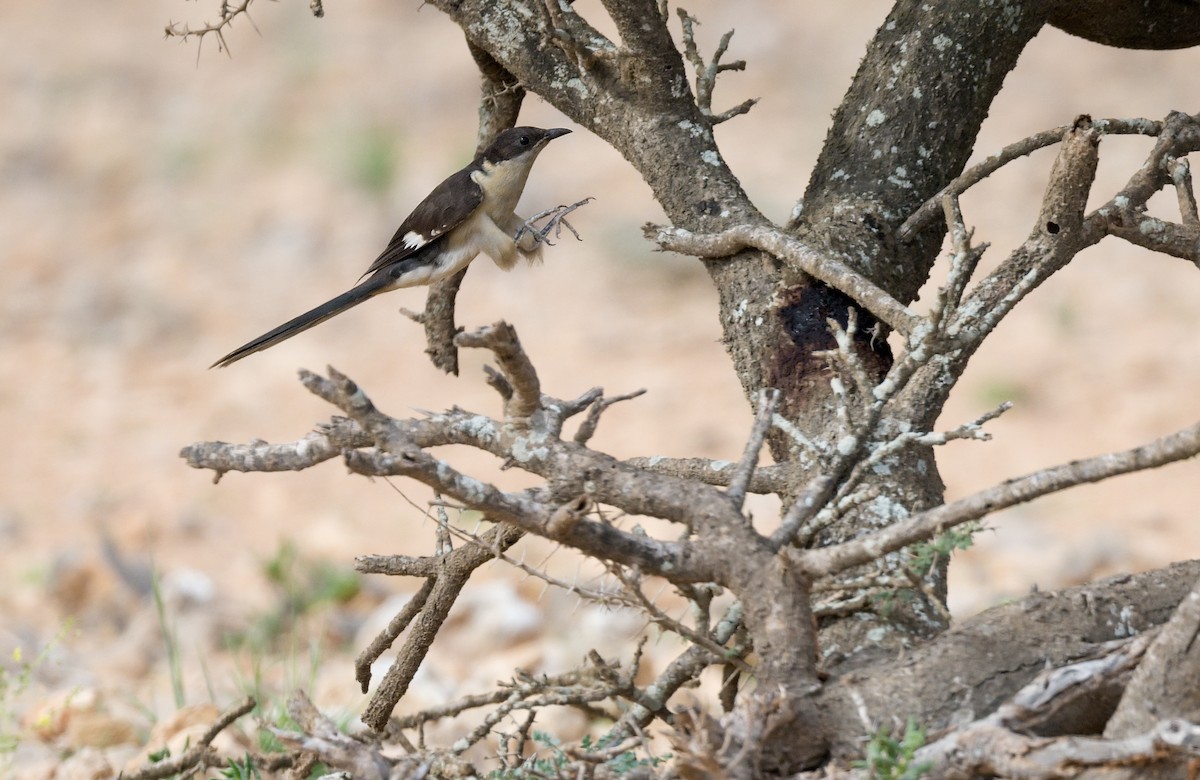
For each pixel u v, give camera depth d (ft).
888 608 17.21
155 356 69.56
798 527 17.07
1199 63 86.07
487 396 62.59
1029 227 70.90
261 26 108.17
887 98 23.35
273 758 22.93
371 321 71.61
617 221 77.82
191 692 34.65
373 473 15.47
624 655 34.91
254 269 77.71
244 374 66.64
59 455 59.36
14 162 91.15
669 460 20.66
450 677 35.37
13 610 42.47
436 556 21.13
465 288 74.64
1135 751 13.98
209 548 49.21
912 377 20.06
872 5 98.53
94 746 29.71
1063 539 44.78
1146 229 19.66
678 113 23.27
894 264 22.40
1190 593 14.55
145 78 102.12
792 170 80.23
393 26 105.81
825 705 15.74
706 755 14.56
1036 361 61.36
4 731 29.89
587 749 17.88
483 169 28.07
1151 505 47.93
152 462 58.18
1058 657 15.72
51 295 76.18
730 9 100.07
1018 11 23.73
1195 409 55.36
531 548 43.06
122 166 90.33
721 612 34.27
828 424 20.30
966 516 15.47
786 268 21.63
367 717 21.94
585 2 99.30
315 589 42.04
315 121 93.40
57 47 107.55
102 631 40.81
